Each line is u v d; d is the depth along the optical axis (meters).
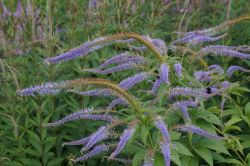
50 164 1.74
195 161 1.52
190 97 1.54
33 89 1.26
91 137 1.30
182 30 2.34
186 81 1.50
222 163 1.71
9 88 1.84
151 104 1.46
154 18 2.29
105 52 2.03
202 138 1.54
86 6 2.32
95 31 2.26
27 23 2.14
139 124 1.32
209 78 1.62
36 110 1.92
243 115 1.72
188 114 1.51
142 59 1.49
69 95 1.95
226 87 1.62
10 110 1.82
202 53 1.58
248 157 1.61
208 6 2.65
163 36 2.40
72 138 1.83
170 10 2.72
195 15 2.42
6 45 2.03
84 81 1.24
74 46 2.07
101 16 2.14
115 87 1.26
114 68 1.51
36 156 1.83
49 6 1.91
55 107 1.95
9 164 1.73
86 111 1.39
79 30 2.16
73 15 2.08
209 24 2.54
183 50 1.61
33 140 1.76
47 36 1.94
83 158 1.40
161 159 1.35
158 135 1.36
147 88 1.84
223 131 1.63
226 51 1.56
